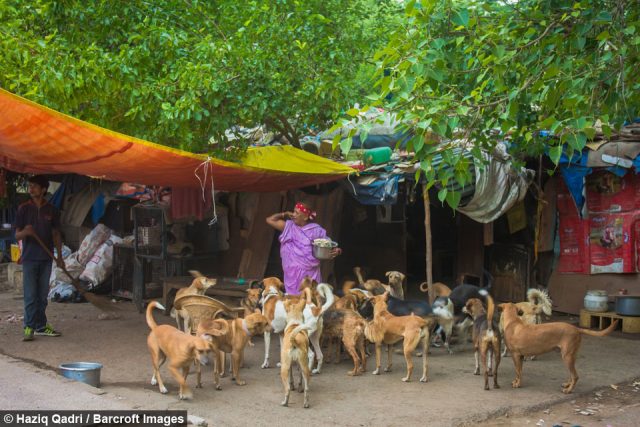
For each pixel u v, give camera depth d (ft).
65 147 24.32
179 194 35.22
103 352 27.32
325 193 37.50
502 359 27.09
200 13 31.04
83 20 29.58
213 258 39.60
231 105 27.68
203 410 19.90
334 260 41.57
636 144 30.81
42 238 29.71
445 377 24.07
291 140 33.65
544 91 18.57
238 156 29.27
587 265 34.78
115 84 26.63
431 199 40.81
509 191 31.35
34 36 27.71
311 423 18.86
